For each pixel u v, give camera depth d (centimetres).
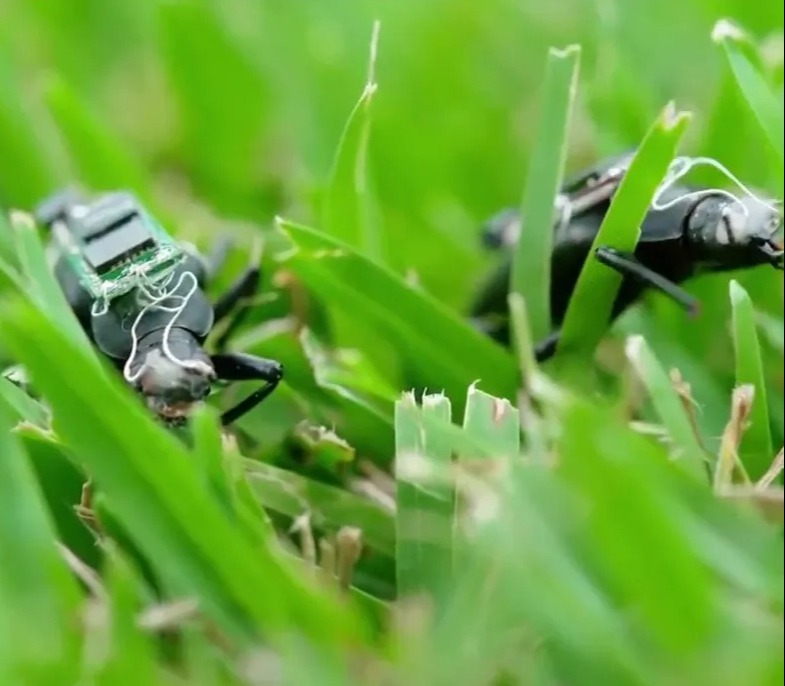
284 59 24
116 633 15
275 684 15
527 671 15
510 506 15
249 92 24
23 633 15
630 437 15
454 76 24
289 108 23
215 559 15
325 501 17
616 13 23
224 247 19
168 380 16
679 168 18
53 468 17
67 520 17
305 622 15
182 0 24
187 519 15
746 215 17
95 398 15
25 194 22
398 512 16
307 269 18
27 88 24
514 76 24
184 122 24
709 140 20
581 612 14
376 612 16
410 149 22
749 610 15
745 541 15
